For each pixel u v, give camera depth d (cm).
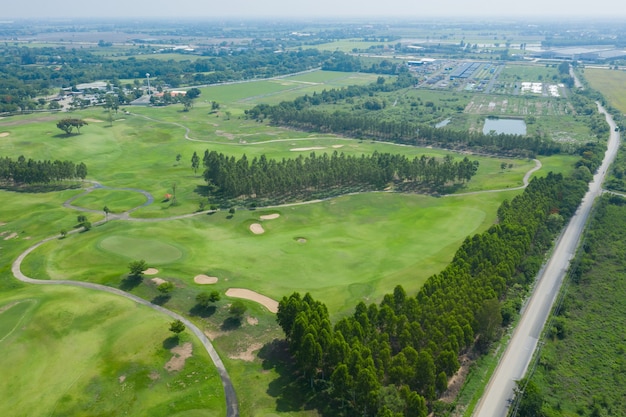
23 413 7100
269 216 14712
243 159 18212
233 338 8831
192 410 7162
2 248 12569
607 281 11162
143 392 7488
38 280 10825
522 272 11112
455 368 7594
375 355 7700
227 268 11350
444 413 7156
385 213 15075
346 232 13612
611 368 8369
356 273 11200
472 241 11306
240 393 7544
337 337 7656
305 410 7225
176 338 8700
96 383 7656
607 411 7419
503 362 8400
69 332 8844
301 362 7650
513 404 7400
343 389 7138
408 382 7338
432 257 11969
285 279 10906
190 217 14588
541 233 12725
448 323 8156
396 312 8931
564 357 8669
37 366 8031
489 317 8638
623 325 9562
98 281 10631
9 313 9394
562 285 10962
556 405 7469
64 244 12612
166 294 10056
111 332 8844
